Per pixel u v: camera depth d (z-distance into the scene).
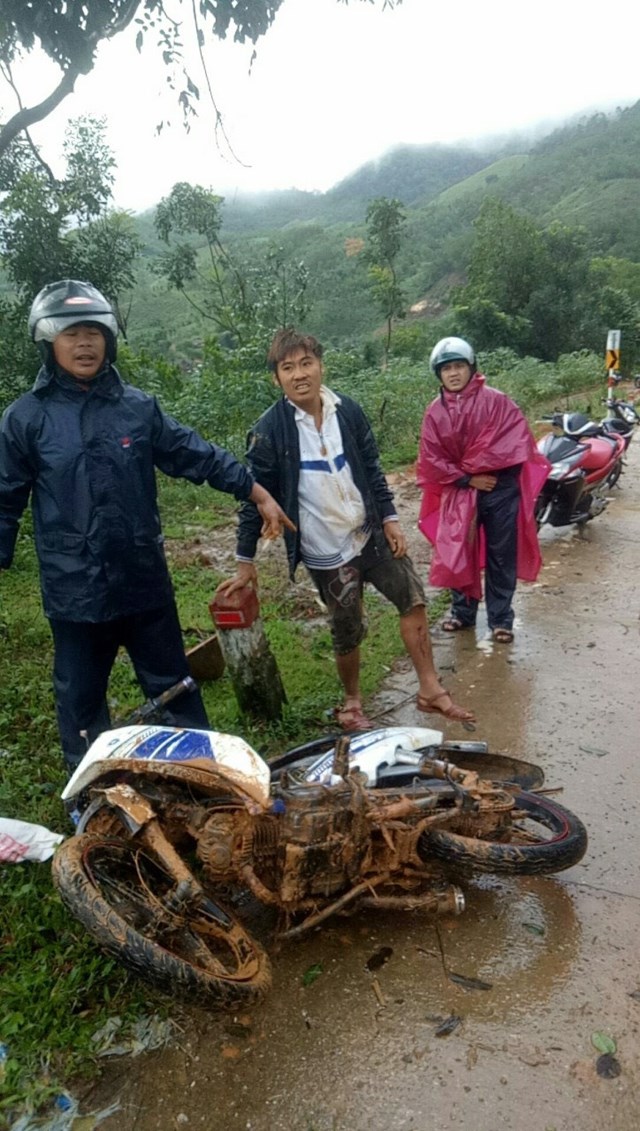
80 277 13.25
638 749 4.18
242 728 4.30
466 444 5.23
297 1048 2.54
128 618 3.40
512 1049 2.51
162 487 9.80
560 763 4.07
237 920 2.71
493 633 5.59
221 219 20.98
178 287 21.45
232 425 11.33
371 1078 2.43
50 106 8.87
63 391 3.08
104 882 2.54
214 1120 2.33
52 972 2.74
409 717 4.59
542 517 7.38
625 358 33.22
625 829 3.53
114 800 2.59
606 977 2.77
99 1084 2.45
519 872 2.93
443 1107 2.33
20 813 3.55
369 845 2.82
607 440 8.07
